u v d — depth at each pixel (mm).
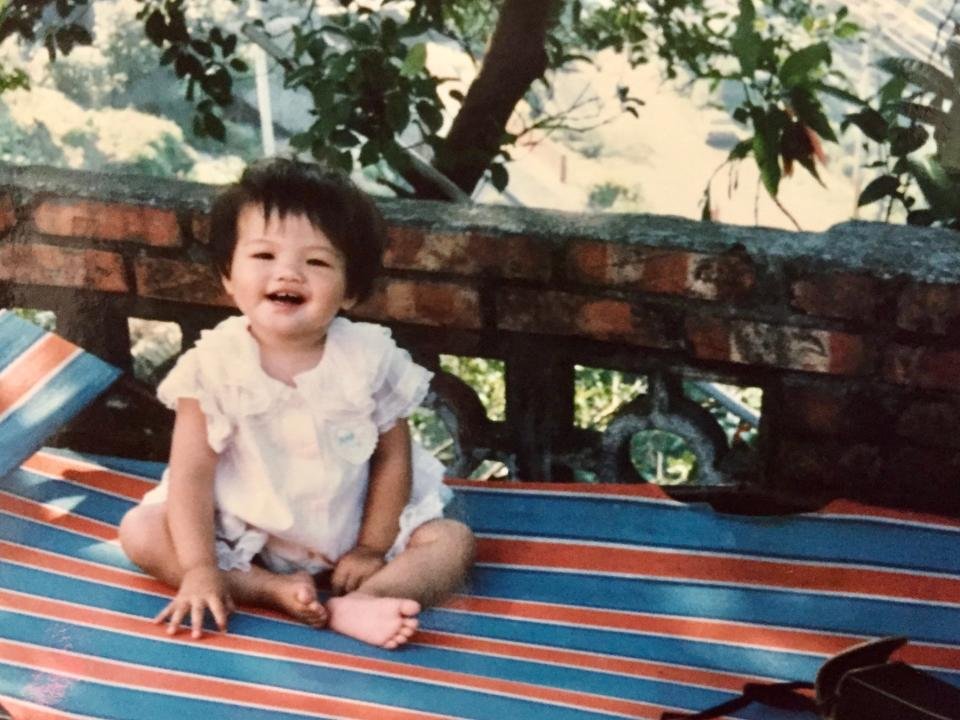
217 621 1491
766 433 1784
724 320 1722
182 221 1861
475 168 2166
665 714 1378
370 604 1498
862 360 1691
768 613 1555
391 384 1585
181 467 1543
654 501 1721
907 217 1870
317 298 1504
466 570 1591
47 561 1600
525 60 2113
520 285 1780
